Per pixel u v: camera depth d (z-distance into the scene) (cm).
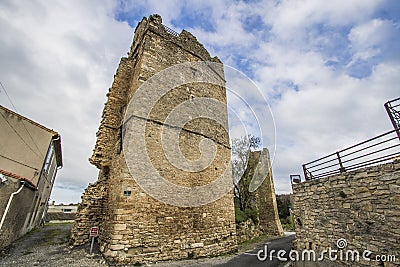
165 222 746
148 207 721
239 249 1074
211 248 860
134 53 1118
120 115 996
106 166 922
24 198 948
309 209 690
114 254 617
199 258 791
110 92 1027
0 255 684
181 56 1050
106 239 702
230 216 1025
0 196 757
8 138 959
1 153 920
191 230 814
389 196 421
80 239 808
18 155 1001
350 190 523
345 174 545
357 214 496
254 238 1576
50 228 1544
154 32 973
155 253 688
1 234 761
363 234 475
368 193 471
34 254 711
